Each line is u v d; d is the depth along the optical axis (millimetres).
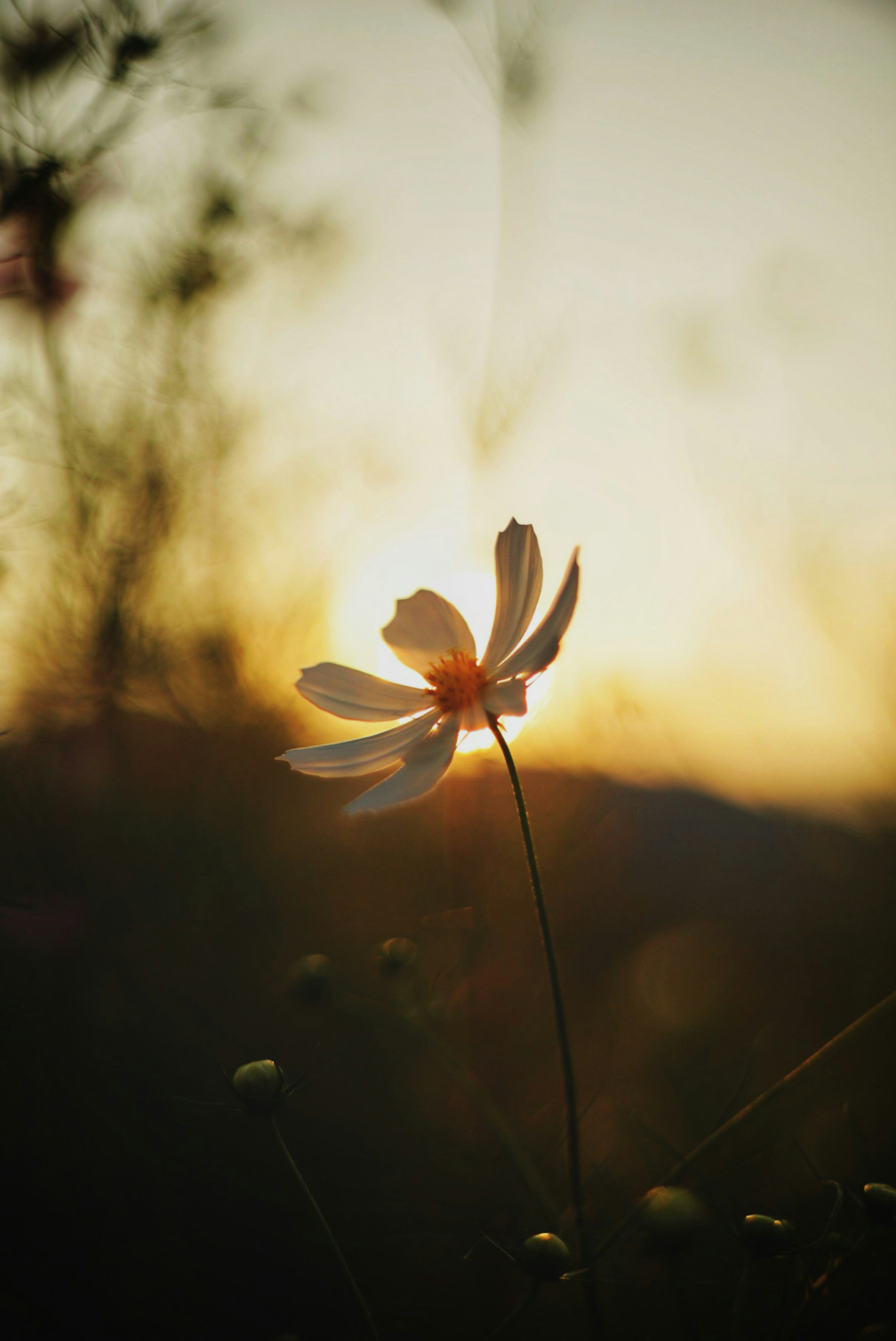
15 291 503
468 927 472
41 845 518
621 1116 418
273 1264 435
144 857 536
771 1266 394
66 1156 453
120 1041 486
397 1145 465
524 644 367
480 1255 409
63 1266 431
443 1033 460
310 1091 480
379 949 445
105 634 536
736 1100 397
